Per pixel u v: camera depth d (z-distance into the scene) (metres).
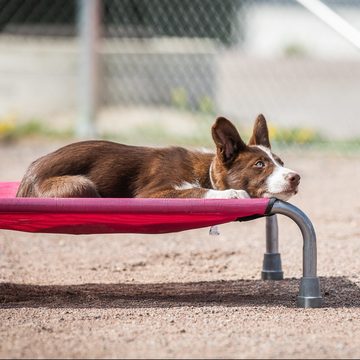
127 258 11.08
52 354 6.59
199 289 9.30
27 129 20.89
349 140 20.44
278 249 10.42
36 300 8.65
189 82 24.08
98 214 7.72
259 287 9.38
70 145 8.79
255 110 24.17
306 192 15.04
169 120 22.06
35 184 8.54
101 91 22.58
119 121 21.67
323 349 6.74
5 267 10.42
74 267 10.55
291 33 30.88
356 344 6.91
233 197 8.22
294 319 7.72
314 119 23.97
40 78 24.14
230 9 24.42
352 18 26.03
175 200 7.71
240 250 11.50
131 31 23.84
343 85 24.73
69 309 8.12
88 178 8.55
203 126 21.19
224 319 7.70
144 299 8.70
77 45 24.42
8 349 6.72
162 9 23.52
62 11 25.41
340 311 8.09
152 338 7.02
